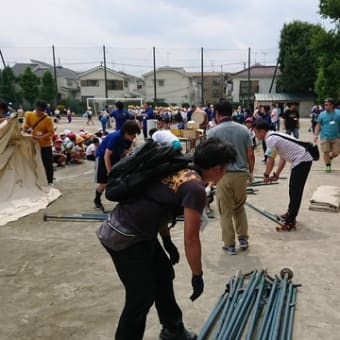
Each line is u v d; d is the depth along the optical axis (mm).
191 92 71562
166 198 2328
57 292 3877
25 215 6488
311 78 49000
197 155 2416
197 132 11742
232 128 4512
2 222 6102
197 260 2309
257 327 3158
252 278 3904
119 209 2459
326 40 27578
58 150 11812
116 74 68188
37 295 3822
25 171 7484
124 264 2434
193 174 2342
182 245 5039
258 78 63062
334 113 9672
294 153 5285
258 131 5344
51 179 8414
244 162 4586
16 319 3398
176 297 3705
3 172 7070
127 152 6094
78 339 3096
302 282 3979
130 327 2473
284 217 5996
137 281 2426
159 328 3215
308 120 39656
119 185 2383
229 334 2979
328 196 6770
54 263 4586
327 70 28562
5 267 4488
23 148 7422
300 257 4609
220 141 2494
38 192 7527
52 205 7180
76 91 72750
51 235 5559
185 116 23734
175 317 2930
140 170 2367
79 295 3809
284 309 3395
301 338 3057
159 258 2801
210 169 2422
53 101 55156
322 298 3660
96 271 4344
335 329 3178
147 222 2359
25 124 8109
